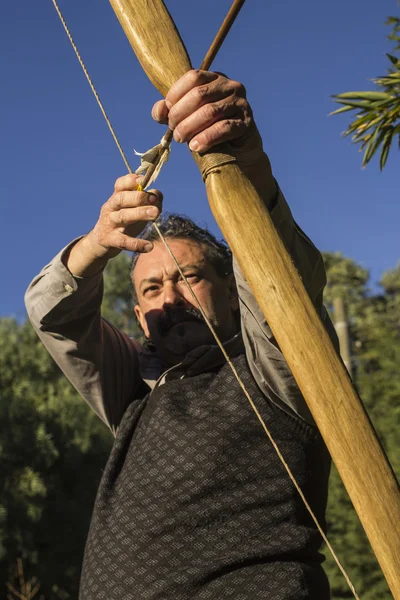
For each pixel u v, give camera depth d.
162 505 1.96
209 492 1.96
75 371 2.35
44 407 15.46
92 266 2.10
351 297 34.84
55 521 14.74
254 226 1.46
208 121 1.52
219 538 1.91
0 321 17.89
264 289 1.42
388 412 11.69
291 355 1.38
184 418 2.05
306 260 1.85
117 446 2.21
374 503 1.30
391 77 3.32
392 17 3.40
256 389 2.03
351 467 1.32
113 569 1.97
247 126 1.54
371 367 13.52
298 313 1.40
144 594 1.89
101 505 2.11
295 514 1.97
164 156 1.75
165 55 1.59
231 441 1.98
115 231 1.88
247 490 1.96
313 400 1.36
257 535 1.92
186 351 2.32
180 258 2.38
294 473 1.99
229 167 1.50
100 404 2.38
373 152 3.40
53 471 15.29
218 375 2.11
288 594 1.83
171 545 1.92
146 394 2.38
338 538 11.64
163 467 2.01
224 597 1.84
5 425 14.84
